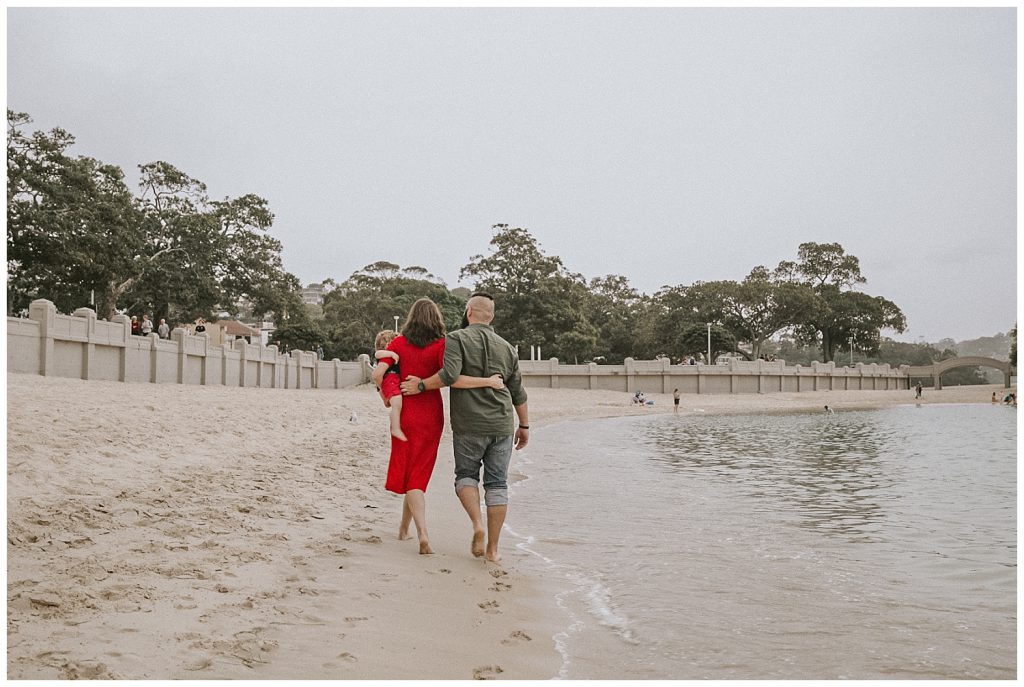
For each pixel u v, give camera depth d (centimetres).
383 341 616
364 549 580
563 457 1619
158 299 6044
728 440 2266
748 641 411
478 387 567
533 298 8569
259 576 468
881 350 15738
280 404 2198
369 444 1447
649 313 10356
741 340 9700
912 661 382
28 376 2120
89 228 4722
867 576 565
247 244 6562
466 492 581
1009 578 558
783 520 816
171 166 6075
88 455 827
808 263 10581
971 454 1759
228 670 317
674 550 655
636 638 414
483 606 457
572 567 587
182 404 1653
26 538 506
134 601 395
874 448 1955
